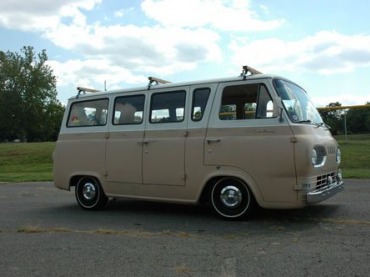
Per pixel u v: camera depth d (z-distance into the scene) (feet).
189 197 24.39
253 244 18.93
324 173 23.02
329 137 24.39
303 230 21.03
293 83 24.50
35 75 234.38
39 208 30.22
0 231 22.93
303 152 21.17
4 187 44.09
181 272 15.66
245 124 22.71
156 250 18.52
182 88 24.97
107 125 27.73
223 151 23.13
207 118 23.89
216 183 23.67
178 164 24.57
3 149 95.61
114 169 27.14
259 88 22.62
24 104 233.35
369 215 23.98
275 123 21.90
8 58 235.20
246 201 23.04
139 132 26.17
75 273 15.90
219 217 23.89
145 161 25.81
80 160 28.73
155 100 25.91
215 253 17.81
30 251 18.90
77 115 29.43
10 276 15.79
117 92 27.61
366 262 16.08
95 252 18.48
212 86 24.02
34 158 86.02
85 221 25.11
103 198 28.37
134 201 31.63
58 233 22.18
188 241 19.83
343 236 19.74
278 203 21.81
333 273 15.07
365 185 35.19
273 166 21.80
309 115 23.98
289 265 16.02
